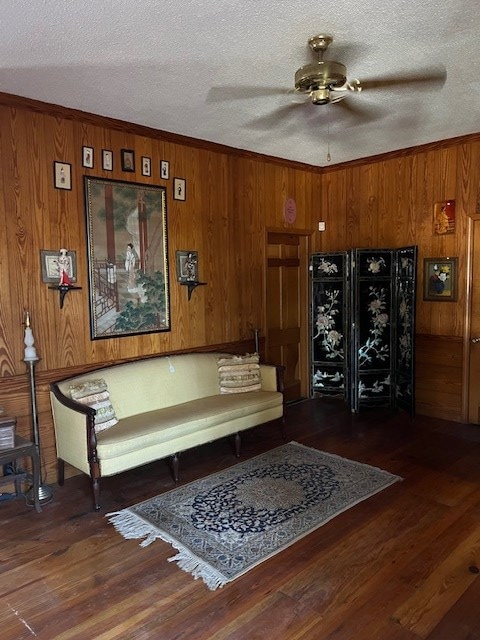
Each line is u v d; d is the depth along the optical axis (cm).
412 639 194
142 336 403
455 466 361
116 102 334
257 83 303
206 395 416
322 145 459
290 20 228
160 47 253
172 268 421
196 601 218
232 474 352
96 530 280
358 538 265
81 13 217
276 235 527
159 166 406
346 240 547
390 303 498
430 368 486
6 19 220
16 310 330
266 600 217
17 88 307
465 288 456
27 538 273
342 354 525
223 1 210
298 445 409
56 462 352
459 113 370
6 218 322
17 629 202
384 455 384
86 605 216
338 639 194
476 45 256
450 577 231
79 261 361
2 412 309
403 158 490
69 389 334
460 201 454
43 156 338
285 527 278
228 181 464
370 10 220
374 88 314
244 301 488
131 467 315
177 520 289
